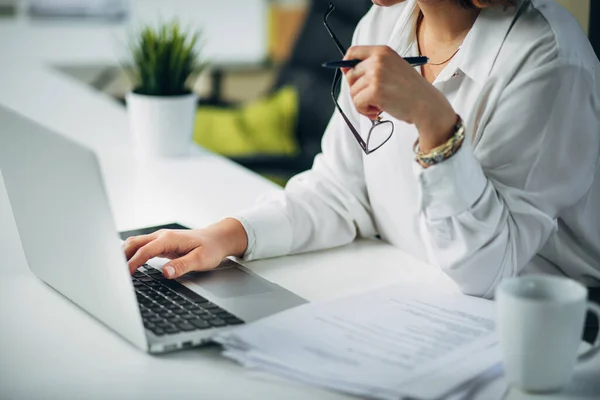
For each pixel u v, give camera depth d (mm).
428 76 1245
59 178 935
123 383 869
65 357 926
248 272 1167
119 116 2344
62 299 1093
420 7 1202
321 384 841
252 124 3213
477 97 1132
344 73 1104
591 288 1213
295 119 3295
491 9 1144
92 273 978
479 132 1128
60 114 2320
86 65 3811
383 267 1237
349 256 1289
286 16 4160
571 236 1204
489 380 862
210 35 4129
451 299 1064
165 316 995
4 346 950
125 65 2283
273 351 901
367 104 998
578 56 1080
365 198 1359
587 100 1084
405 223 1277
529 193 1086
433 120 1001
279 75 3430
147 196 1618
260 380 871
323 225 1312
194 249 1164
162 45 1929
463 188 1029
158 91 1931
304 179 1369
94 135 2117
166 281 1112
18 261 1233
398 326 968
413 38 1280
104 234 898
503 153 1093
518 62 1097
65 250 1023
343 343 920
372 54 999
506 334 828
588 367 896
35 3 4113
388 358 884
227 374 887
